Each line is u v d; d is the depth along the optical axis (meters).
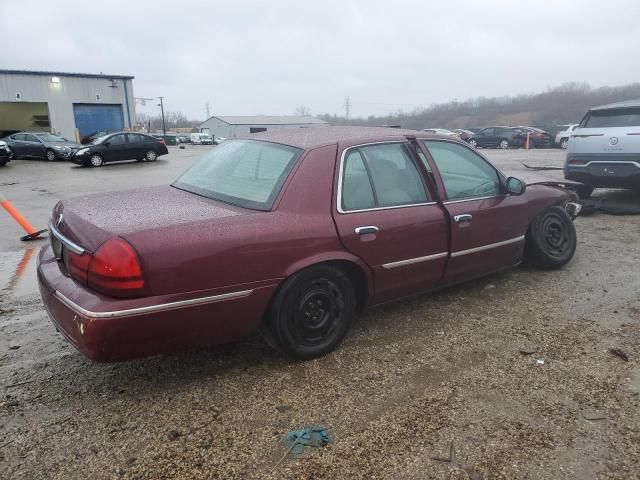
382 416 2.76
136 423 2.70
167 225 2.77
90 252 2.63
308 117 100.81
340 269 3.38
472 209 4.04
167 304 2.65
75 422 2.70
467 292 4.56
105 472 2.34
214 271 2.78
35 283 5.10
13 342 3.64
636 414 2.78
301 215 3.12
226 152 3.92
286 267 3.04
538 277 4.95
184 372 3.21
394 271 3.61
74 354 3.46
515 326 3.86
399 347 3.53
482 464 2.40
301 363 3.32
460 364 3.31
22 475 2.32
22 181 15.66
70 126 38.38
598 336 3.70
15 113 36.25
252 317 3.00
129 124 41.00
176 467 2.38
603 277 4.95
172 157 26.66
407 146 3.82
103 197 3.54
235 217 2.96
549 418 2.74
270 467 2.38
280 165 3.31
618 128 7.68
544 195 4.88
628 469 2.37
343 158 3.40
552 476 2.33
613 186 7.94
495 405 2.86
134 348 2.65
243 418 2.75
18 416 2.75
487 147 31.95
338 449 2.50
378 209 3.49
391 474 2.34
